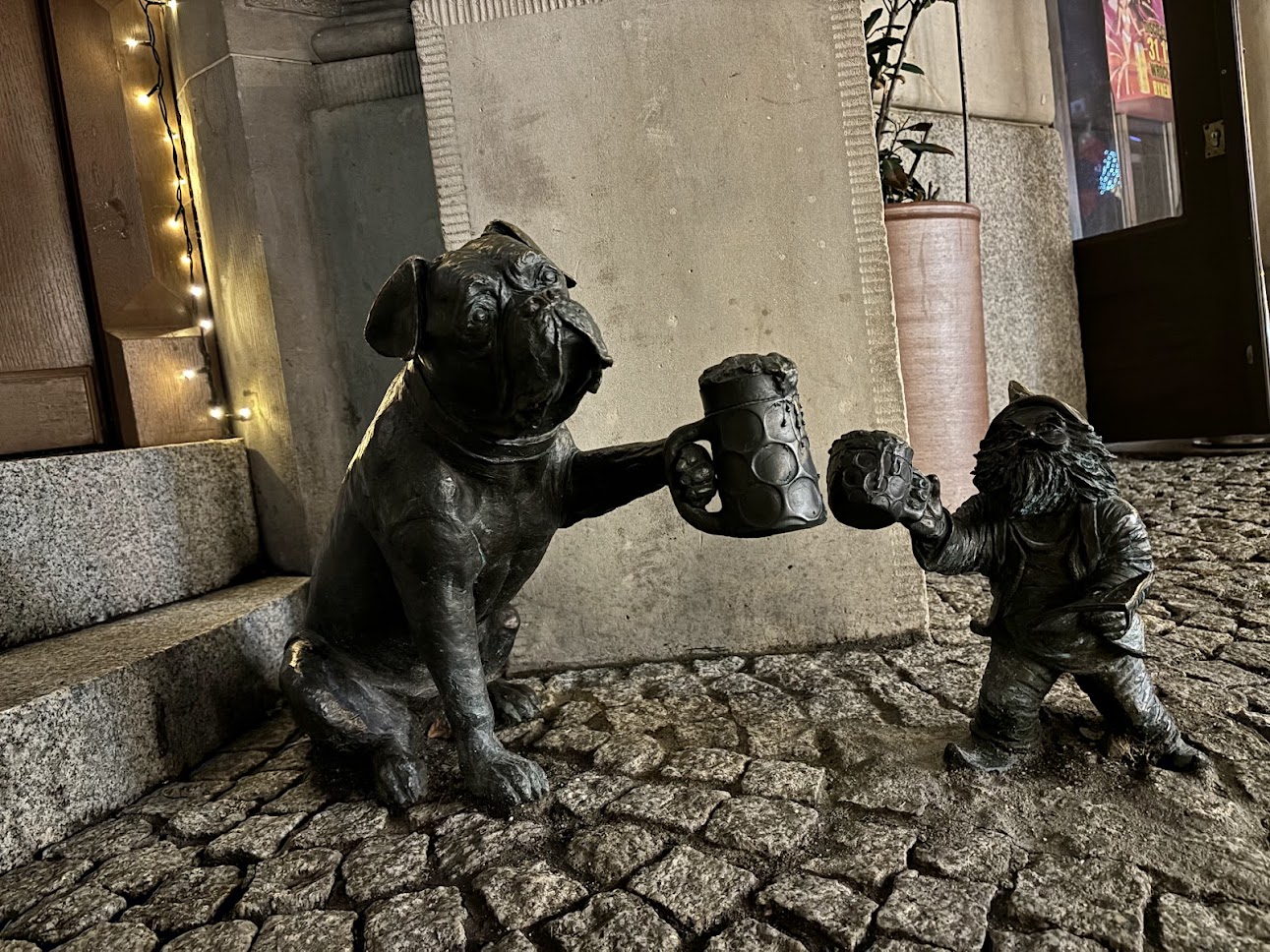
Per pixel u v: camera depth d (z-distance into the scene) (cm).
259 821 179
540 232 242
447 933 133
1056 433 145
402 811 177
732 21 234
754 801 159
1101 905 122
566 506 186
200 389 321
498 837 159
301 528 314
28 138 289
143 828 184
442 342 153
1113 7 546
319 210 311
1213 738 163
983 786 155
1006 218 507
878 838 143
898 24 460
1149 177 555
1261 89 489
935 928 120
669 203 239
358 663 198
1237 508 330
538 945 129
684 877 139
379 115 307
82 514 259
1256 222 430
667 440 169
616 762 183
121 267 306
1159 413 490
